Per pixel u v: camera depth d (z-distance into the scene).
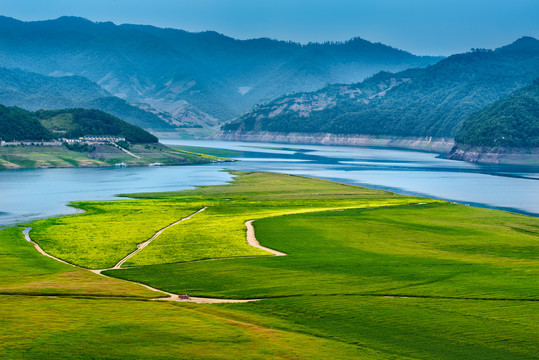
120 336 69.44
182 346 66.75
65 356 63.44
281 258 114.44
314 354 65.25
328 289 90.56
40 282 95.06
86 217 170.38
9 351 64.31
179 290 91.19
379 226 153.12
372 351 66.38
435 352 66.25
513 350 66.69
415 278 96.94
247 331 71.88
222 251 122.12
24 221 165.62
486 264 108.00
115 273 103.44
